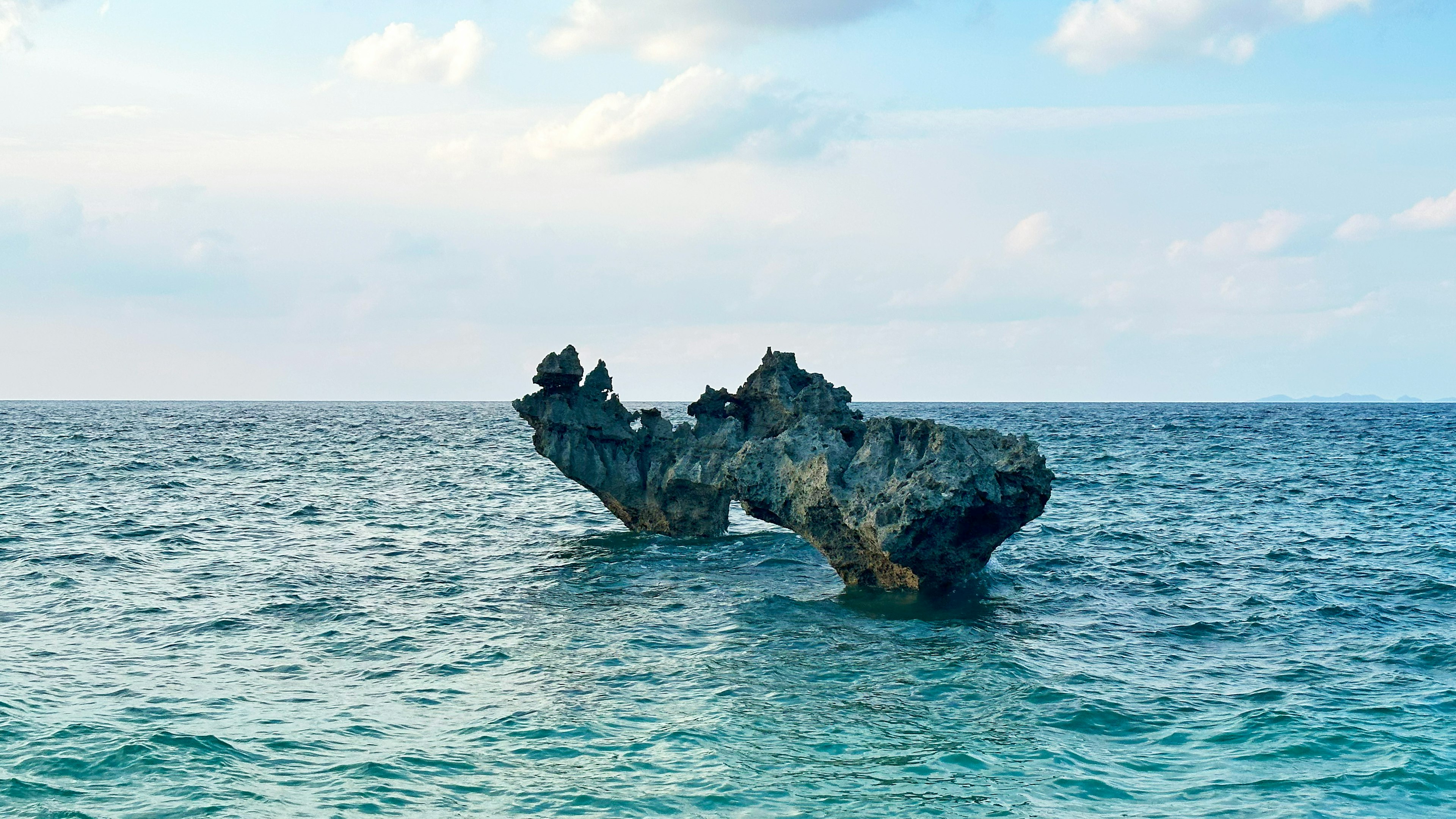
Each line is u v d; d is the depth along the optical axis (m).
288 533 42.59
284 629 26.72
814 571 34.56
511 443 111.69
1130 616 28.42
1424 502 51.31
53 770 17.02
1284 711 20.42
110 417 183.75
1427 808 16.30
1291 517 46.69
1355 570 34.12
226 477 66.19
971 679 22.61
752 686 22.20
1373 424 146.00
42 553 35.94
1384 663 23.70
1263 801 16.56
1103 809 16.39
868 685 22.30
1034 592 31.39
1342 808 16.30
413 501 54.69
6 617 27.19
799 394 37.28
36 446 92.38
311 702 21.02
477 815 15.98
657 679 22.69
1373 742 18.78
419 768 17.72
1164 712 20.61
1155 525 44.12
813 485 31.22
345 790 16.72
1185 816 16.11
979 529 29.69
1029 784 17.28
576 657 24.39
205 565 34.81
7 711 19.58
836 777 17.53
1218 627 27.28
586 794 16.78
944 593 30.62
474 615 28.42
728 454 39.12
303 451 92.81
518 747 18.75
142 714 19.81
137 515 46.53
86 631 26.09
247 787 16.70
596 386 42.44
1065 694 21.67
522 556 37.59
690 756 18.36
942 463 28.98
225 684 22.03
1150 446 95.12
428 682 22.45
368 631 26.66
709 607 29.33
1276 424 146.75
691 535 41.53
